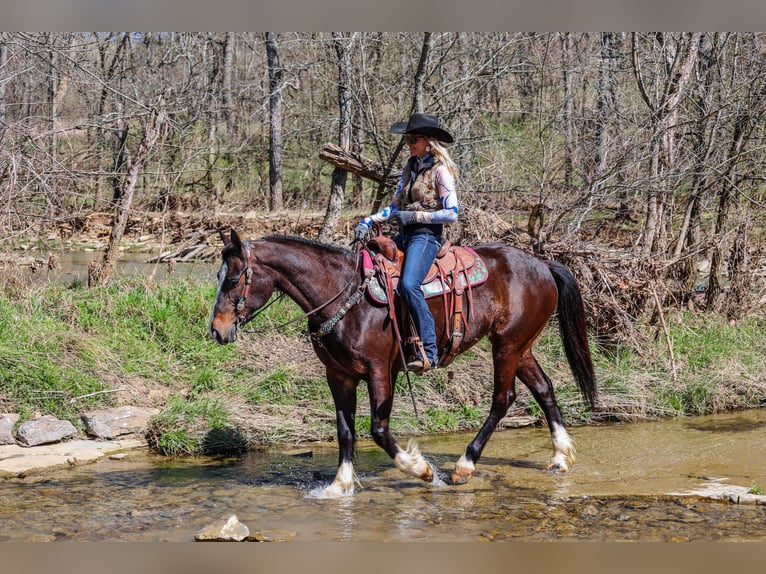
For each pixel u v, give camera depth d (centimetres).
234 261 549
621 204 1188
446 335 591
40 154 1076
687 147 1101
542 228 962
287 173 2577
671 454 680
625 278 926
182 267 1547
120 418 739
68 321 891
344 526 513
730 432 752
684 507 543
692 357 912
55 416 738
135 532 502
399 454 573
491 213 972
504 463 667
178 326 902
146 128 1133
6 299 911
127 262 1648
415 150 580
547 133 1241
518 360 639
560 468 636
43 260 1370
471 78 1107
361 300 564
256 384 807
